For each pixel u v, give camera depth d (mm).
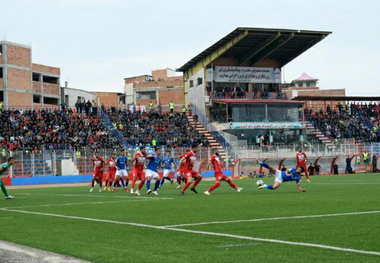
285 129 64938
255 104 63969
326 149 56469
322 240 9836
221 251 8938
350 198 19750
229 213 14945
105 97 104000
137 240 10289
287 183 33375
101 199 22750
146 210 16547
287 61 69562
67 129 56625
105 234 11188
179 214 15000
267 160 50594
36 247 9602
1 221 14141
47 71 84062
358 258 8141
